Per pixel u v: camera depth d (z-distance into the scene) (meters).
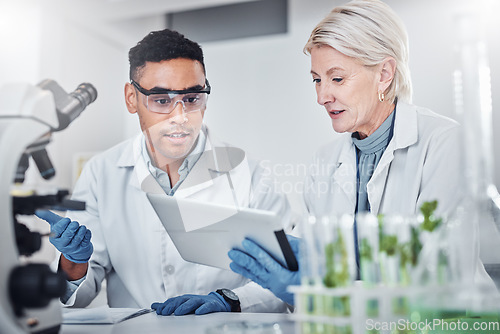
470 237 1.12
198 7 3.62
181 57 1.81
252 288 1.66
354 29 1.82
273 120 3.29
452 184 1.76
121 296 1.90
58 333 1.00
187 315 1.32
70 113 1.05
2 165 0.86
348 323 0.93
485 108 2.67
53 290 0.84
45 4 3.57
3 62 3.59
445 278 1.00
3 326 0.83
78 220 1.90
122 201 1.91
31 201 0.95
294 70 3.28
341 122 1.93
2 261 0.83
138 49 1.82
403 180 1.86
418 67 2.81
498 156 2.47
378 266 1.00
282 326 1.10
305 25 3.25
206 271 1.86
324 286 0.98
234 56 3.45
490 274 1.33
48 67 3.60
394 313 0.95
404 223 1.02
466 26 2.75
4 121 0.90
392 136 1.91
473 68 2.72
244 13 3.51
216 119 3.42
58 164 3.58
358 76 1.88
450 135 1.83
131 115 3.73
